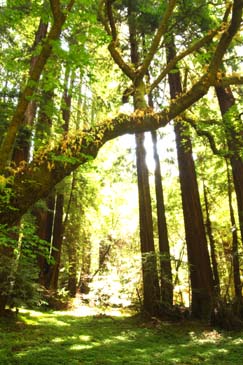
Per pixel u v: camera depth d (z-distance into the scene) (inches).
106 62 557.0
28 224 186.7
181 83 580.1
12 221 158.9
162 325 475.8
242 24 267.6
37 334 380.8
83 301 711.1
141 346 359.9
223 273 755.4
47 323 457.7
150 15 467.8
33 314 512.4
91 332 422.3
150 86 236.5
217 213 808.3
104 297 688.4
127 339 392.5
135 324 488.4
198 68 421.1
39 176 164.1
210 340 385.4
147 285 544.7
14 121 137.5
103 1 245.9
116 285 669.9
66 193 770.8
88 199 844.6
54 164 168.7
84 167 211.3
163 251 585.9
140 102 216.8
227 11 246.7
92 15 152.2
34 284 452.1
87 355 310.8
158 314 525.0
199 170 743.7
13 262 418.9
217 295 480.7
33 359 282.2
